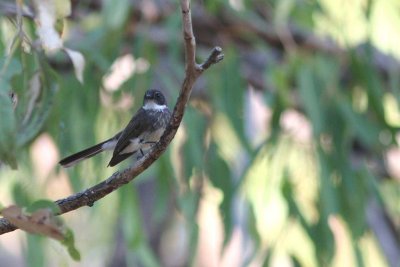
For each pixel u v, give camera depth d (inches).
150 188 628.7
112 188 222.8
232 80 476.1
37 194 454.6
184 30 189.3
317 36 522.9
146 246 450.9
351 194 482.6
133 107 455.8
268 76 491.8
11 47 249.9
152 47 468.8
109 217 512.7
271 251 482.6
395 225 568.7
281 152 484.1
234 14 492.7
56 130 407.8
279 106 486.9
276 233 487.2
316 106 478.0
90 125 449.1
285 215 484.7
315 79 488.7
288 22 519.2
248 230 477.7
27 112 255.1
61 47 263.0
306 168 493.4
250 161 466.0
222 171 466.0
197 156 453.7
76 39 467.8
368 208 532.7
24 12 265.9
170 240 638.5
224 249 454.6
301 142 491.2
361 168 490.9
